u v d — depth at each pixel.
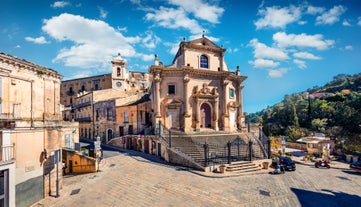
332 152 27.34
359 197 12.86
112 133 35.41
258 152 22.27
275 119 61.59
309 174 17.91
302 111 54.91
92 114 40.41
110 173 17.45
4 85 11.19
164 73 27.38
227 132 27.33
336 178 16.81
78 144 23.61
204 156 19.17
